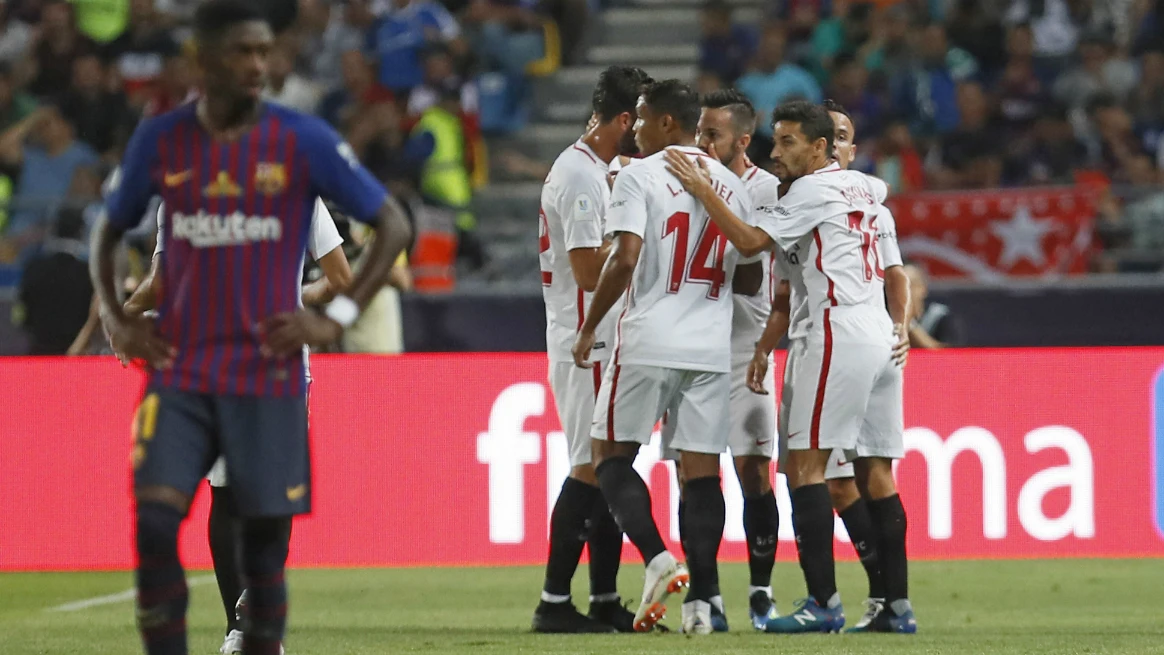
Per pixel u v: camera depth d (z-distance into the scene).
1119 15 56.44
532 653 19.30
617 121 22.05
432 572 32.53
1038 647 19.97
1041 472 32.91
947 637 21.36
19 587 30.33
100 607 27.12
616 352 21.03
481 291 40.09
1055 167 48.22
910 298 23.09
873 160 47.75
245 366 13.45
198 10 13.38
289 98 51.00
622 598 28.02
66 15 53.84
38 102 52.97
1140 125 50.19
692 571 21.69
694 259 21.06
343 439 32.50
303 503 13.79
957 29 53.72
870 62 52.59
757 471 23.23
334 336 13.51
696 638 21.02
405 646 20.38
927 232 41.94
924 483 32.62
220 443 13.54
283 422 13.59
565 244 22.19
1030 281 39.66
